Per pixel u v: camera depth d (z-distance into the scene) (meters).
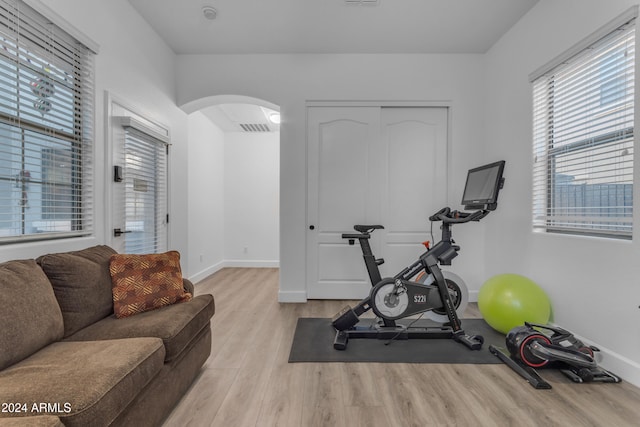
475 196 2.57
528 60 2.92
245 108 4.75
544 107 2.75
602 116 2.19
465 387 1.87
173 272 2.05
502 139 3.32
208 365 2.14
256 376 1.99
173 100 3.62
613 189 2.13
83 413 0.97
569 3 2.44
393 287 2.53
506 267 3.23
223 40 3.39
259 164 6.02
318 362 2.18
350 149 3.72
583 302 2.29
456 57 3.68
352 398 1.76
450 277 2.84
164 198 3.43
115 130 2.54
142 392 1.35
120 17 2.64
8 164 1.72
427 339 2.57
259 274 5.30
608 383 1.91
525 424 1.54
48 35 1.92
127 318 1.75
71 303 1.60
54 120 2.00
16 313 1.27
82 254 1.84
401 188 3.76
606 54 2.17
